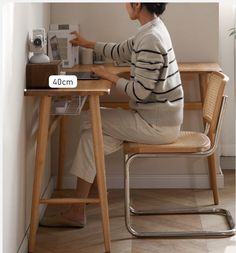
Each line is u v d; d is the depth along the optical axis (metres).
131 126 3.98
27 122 3.84
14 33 3.43
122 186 4.97
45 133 3.76
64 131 4.79
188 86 4.86
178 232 4.02
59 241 3.96
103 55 4.50
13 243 3.50
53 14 4.84
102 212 3.79
